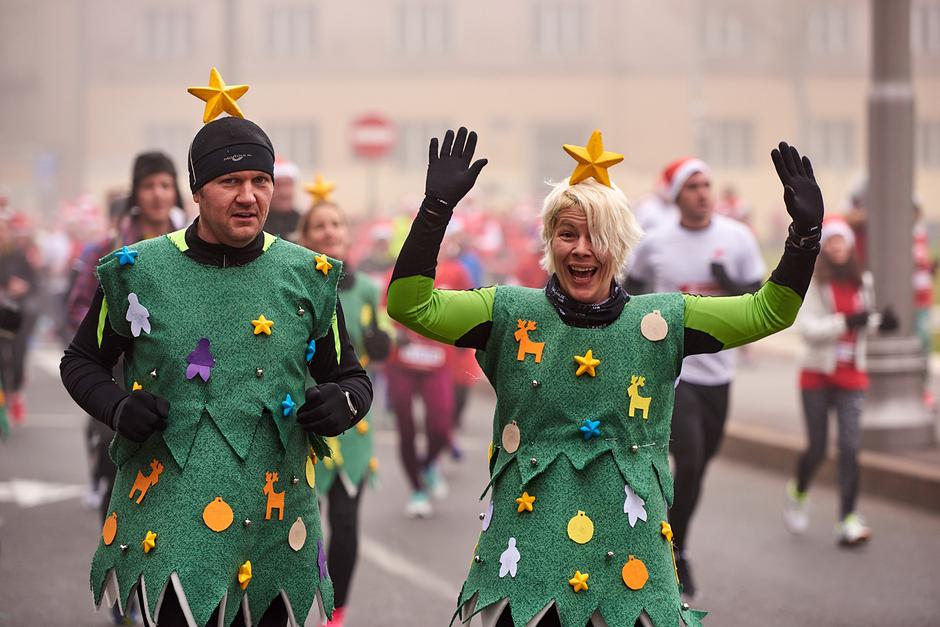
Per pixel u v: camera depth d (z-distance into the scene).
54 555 10.69
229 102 5.39
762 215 70.88
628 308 5.30
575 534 5.12
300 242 9.27
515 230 38.84
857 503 13.06
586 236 5.23
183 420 5.12
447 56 71.75
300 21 72.44
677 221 10.11
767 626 8.83
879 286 14.40
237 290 5.23
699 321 5.30
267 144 5.27
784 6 68.31
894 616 9.11
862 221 15.52
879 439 14.20
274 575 5.21
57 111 72.81
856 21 71.25
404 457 12.43
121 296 5.22
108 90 73.00
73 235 30.25
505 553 5.16
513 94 71.50
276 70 72.25
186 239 5.30
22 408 18.92
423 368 12.65
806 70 71.00
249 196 5.18
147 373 5.18
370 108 72.06
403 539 11.44
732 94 70.88
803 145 68.81
